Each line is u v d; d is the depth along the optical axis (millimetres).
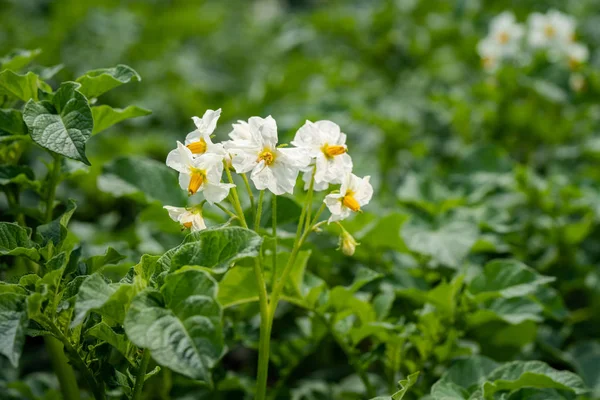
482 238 814
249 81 1545
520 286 742
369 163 977
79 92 648
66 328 646
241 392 808
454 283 736
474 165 950
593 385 816
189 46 1661
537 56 1054
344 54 1481
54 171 711
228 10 1996
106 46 1508
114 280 801
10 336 604
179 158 634
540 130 1072
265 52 1665
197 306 598
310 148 643
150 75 1429
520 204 932
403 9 1470
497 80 1066
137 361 657
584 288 900
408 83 1346
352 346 749
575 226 880
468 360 727
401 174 1087
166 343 588
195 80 1465
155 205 797
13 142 724
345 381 832
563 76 1036
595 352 843
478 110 1103
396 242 812
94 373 656
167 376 789
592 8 1542
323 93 1243
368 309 743
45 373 902
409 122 1137
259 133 638
